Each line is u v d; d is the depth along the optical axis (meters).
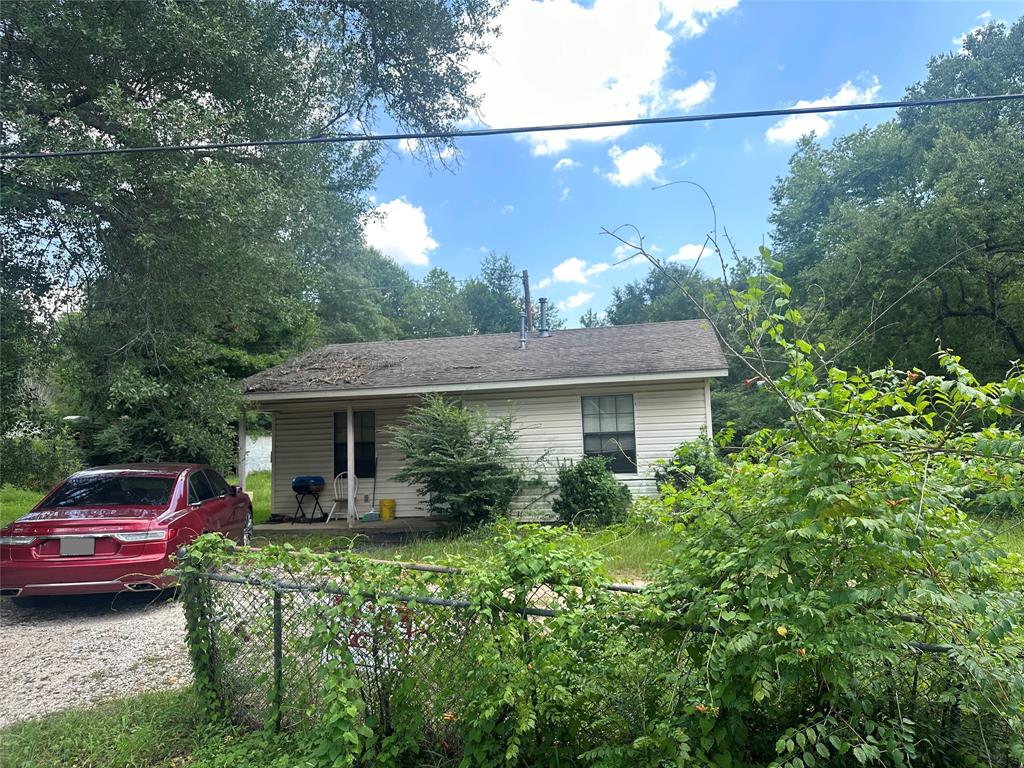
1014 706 1.88
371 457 13.42
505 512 10.61
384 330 37.56
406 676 2.74
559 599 2.63
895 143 19.75
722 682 2.15
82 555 5.86
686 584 2.32
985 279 13.26
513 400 12.16
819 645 1.94
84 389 10.14
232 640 3.30
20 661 4.81
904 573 2.11
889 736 2.01
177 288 9.17
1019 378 1.96
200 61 8.96
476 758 2.54
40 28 7.50
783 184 26.47
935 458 2.18
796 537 2.15
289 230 11.27
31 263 9.09
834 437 2.10
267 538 10.91
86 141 7.76
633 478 11.69
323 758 2.69
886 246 13.65
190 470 7.55
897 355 13.78
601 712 2.47
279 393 11.99
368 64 13.77
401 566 2.86
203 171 7.88
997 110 16.20
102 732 3.40
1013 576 2.27
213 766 2.93
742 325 2.42
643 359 11.88
